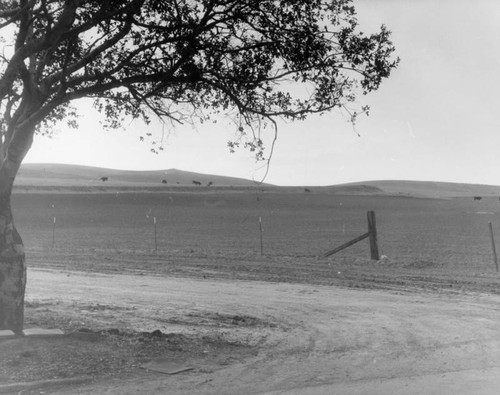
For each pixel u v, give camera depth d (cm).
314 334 1181
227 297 1683
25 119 980
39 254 3036
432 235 4359
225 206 9412
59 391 764
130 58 1020
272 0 1010
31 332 991
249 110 1034
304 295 1708
